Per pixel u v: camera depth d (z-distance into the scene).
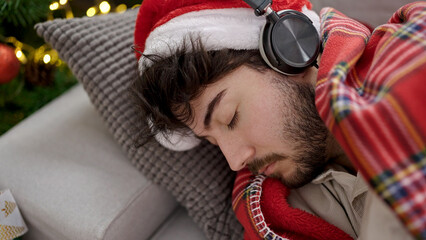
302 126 0.60
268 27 0.56
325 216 0.68
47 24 0.81
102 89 0.79
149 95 0.63
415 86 0.41
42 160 0.79
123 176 0.77
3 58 0.80
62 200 0.73
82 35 0.80
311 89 0.61
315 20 0.64
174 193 0.78
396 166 0.40
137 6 0.93
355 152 0.43
